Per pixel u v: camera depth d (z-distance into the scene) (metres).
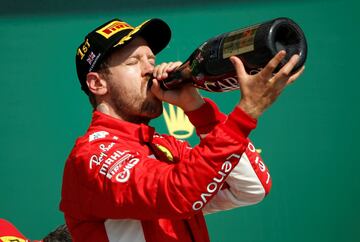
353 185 14.70
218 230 14.40
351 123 14.84
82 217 7.75
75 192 7.59
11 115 14.30
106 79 8.17
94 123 8.06
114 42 8.02
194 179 6.67
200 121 8.11
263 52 6.50
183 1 15.01
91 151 7.46
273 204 14.54
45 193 14.18
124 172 7.09
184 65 7.68
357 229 14.59
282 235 14.49
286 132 14.75
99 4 14.82
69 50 14.59
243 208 14.49
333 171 14.73
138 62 8.17
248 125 6.71
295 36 6.77
